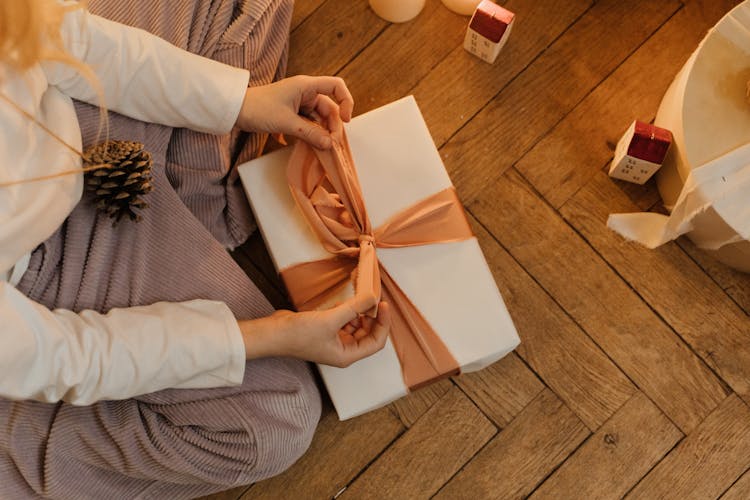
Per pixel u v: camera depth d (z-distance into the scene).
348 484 1.08
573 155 1.15
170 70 0.91
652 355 1.11
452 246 0.97
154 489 0.95
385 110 1.00
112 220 0.92
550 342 1.11
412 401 1.10
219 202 1.08
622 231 1.12
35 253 0.88
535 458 1.09
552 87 1.17
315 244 0.97
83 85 0.89
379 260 0.96
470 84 1.17
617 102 1.16
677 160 0.99
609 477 1.08
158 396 0.91
